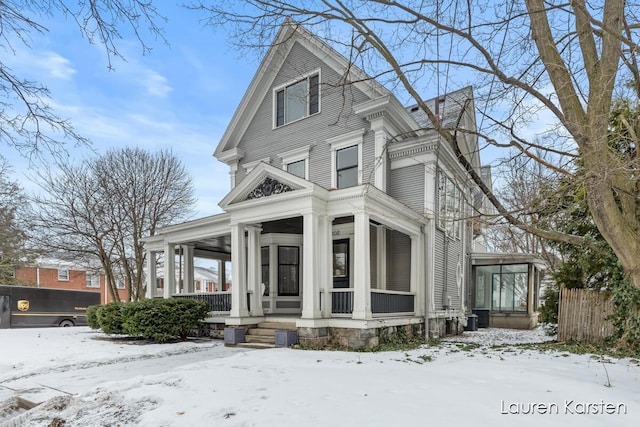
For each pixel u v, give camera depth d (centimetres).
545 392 441
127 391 460
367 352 782
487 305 1797
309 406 383
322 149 1262
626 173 410
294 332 875
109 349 909
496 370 580
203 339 1106
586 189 427
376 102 1111
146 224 1955
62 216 1819
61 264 2628
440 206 1143
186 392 442
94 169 1845
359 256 862
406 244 1166
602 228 402
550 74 414
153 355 822
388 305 966
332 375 534
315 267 877
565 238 595
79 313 1914
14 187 1798
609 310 852
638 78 434
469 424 333
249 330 993
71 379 594
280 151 1374
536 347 870
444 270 1224
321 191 892
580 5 369
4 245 1947
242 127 1493
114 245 1883
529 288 1669
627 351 767
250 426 334
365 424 332
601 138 376
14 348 934
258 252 1064
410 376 530
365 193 855
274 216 941
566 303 920
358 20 461
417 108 1480
